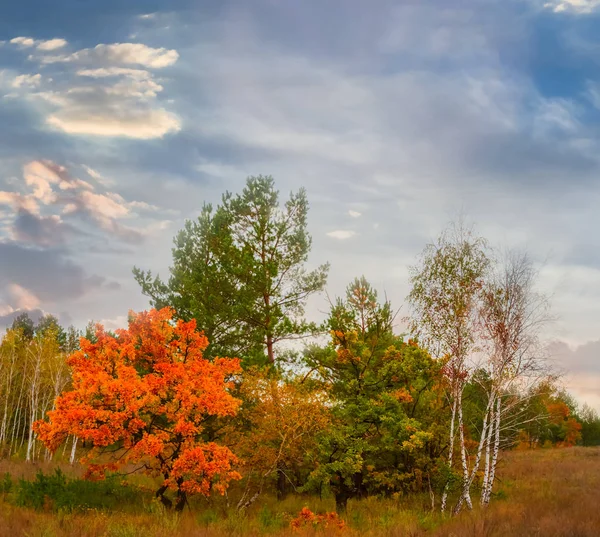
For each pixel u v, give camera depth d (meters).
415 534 13.66
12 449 41.50
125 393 17.16
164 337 19.75
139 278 27.02
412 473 21.45
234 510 17.56
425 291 21.66
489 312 19.80
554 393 19.39
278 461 20.92
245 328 26.19
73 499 16.14
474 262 21.33
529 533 12.98
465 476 18.83
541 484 25.94
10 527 11.95
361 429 20.42
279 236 27.34
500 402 19.92
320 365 22.81
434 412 22.20
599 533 12.81
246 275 25.73
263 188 27.53
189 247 27.64
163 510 16.38
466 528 13.75
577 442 70.81
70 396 17.53
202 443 18.38
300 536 13.84
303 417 19.61
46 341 46.09
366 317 22.66
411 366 21.05
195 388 18.03
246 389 20.42
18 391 48.75
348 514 18.36
